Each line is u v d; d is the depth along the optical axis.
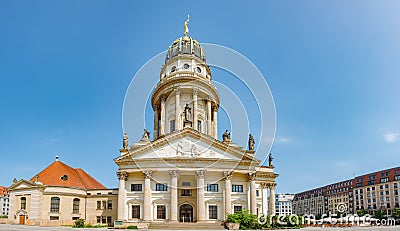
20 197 80.75
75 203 83.50
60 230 56.09
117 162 73.31
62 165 90.12
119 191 71.94
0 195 168.50
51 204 79.81
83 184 89.44
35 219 77.06
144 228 66.12
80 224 71.56
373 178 170.00
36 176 83.81
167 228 64.38
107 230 59.22
